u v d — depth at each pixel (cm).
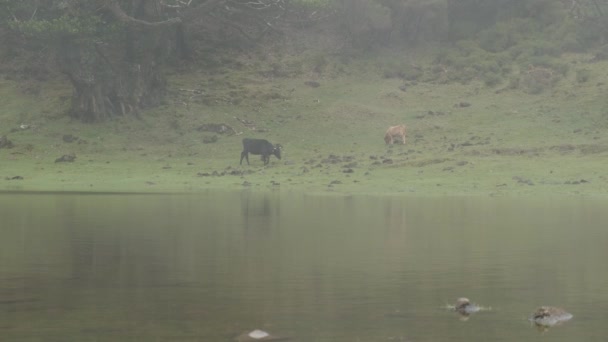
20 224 2439
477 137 5666
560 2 7906
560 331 1097
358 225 2452
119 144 5897
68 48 6069
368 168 4994
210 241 2028
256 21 7369
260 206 3183
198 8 6272
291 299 1290
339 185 4375
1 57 7162
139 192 4034
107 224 2442
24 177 4878
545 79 6681
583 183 4291
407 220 2634
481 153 5188
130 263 1655
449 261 1708
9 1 5975
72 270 1560
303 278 1484
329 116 6300
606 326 1129
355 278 1488
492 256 1784
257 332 1058
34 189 4222
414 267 1622
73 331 1062
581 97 6284
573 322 1148
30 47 6925
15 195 3766
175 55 7256
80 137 5956
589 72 6731
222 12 7306
